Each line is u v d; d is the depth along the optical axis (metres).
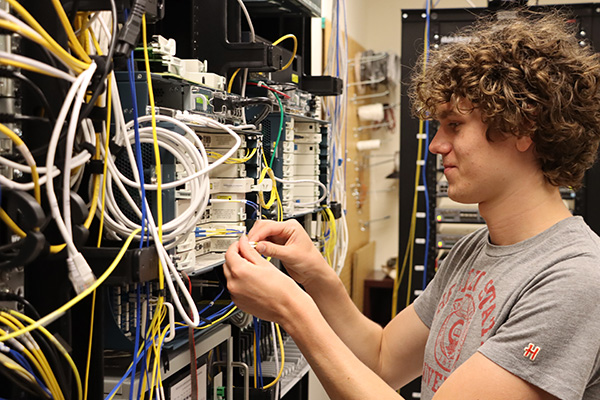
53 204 0.82
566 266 0.94
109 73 0.91
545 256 1.00
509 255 1.05
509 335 0.94
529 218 1.04
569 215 1.06
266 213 1.83
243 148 1.63
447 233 3.71
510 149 1.02
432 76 1.11
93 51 1.09
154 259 1.05
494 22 1.19
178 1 1.66
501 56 1.00
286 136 2.04
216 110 1.51
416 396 3.48
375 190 5.24
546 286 0.94
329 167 2.54
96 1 0.93
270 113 1.95
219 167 1.57
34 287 1.02
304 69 2.48
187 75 1.46
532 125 0.98
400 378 1.37
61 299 1.02
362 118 4.89
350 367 0.99
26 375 0.88
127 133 1.06
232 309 1.61
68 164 0.84
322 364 0.99
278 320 1.02
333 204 2.48
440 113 1.08
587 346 0.90
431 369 1.15
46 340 0.98
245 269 1.02
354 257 4.38
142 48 1.27
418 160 3.52
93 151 0.94
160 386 1.15
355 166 4.71
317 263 1.30
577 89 1.00
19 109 0.93
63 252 0.98
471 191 1.05
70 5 0.94
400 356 1.34
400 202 3.56
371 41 5.25
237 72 1.83
